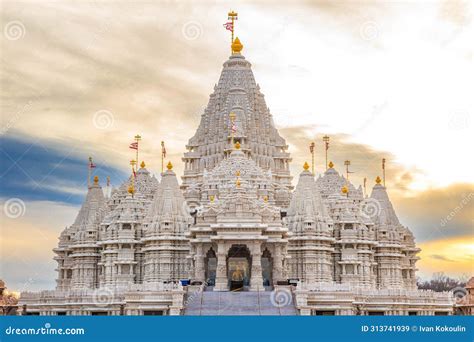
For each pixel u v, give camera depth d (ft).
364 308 421.59
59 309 423.23
